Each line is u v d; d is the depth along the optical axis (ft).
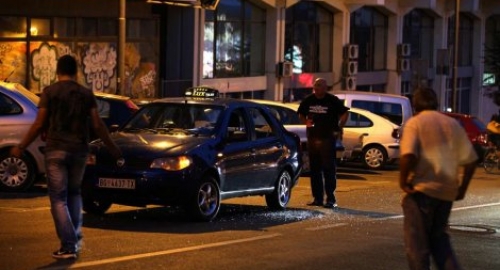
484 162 88.84
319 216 45.73
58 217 30.89
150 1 85.71
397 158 83.51
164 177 39.60
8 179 50.90
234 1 110.73
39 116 30.53
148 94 98.63
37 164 51.19
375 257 34.47
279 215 45.55
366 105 88.89
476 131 93.45
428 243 26.43
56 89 30.68
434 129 26.21
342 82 128.47
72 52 88.07
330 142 49.06
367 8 136.15
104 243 34.65
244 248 34.99
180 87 102.53
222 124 43.65
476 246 38.17
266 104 69.97
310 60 124.77
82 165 31.37
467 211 50.57
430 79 153.58
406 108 89.20
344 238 38.68
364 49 136.77
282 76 116.78
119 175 39.83
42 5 84.28
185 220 41.93
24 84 83.20
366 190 61.93
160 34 103.71
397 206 52.01
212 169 41.60
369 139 83.35
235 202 51.21
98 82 91.50
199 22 104.27
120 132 43.62
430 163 26.08
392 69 141.49
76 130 30.83
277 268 31.48
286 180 48.85
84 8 89.04
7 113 50.49
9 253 32.12
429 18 152.87
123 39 73.41
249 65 114.83
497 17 173.58
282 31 116.78
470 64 169.37
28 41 83.20
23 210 43.52
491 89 166.40
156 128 43.93
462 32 165.78
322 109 48.73
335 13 127.44
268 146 46.75
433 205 26.14
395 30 141.08
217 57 108.88
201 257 32.65
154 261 31.48
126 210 45.09
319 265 32.42
